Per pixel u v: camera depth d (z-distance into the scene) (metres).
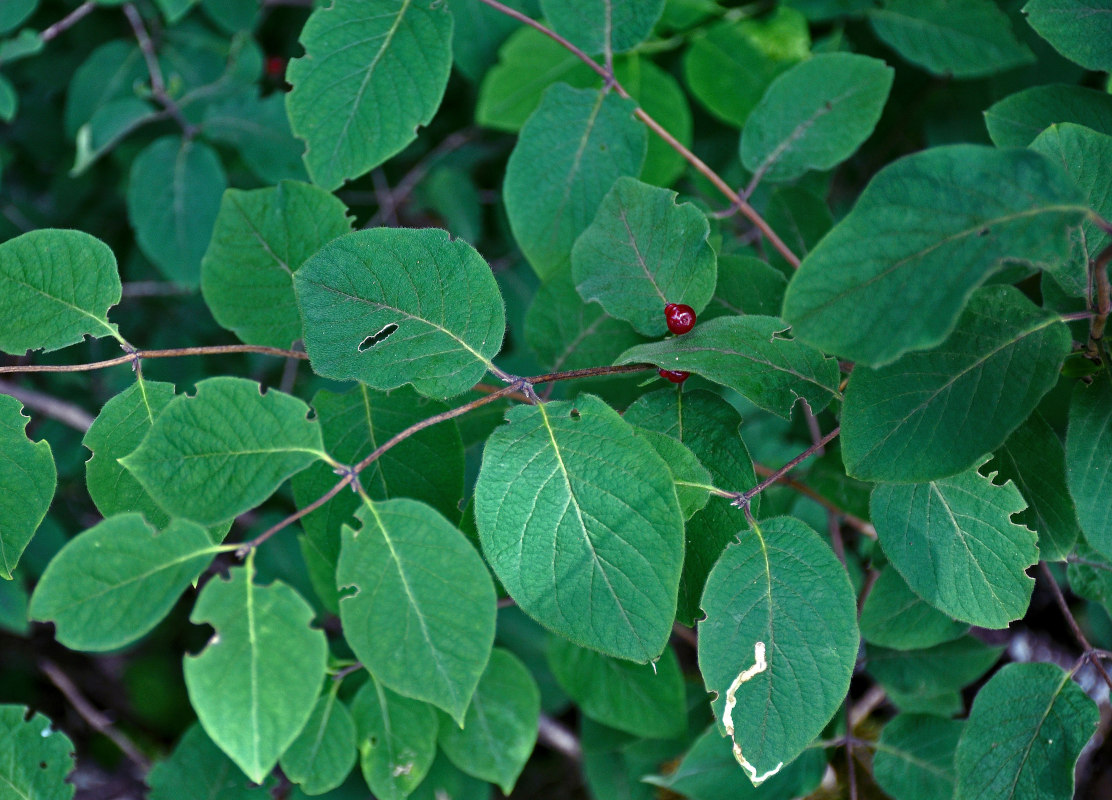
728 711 0.58
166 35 0.95
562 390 0.68
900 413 0.58
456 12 0.79
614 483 0.58
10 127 1.06
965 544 0.61
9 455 0.61
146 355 0.63
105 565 0.56
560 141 0.68
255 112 0.91
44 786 0.64
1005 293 0.58
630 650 0.58
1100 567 0.66
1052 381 0.58
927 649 0.73
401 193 1.03
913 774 0.70
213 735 0.55
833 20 0.82
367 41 0.66
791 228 0.74
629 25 0.68
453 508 0.64
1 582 0.90
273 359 1.12
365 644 0.57
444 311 0.60
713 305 0.67
